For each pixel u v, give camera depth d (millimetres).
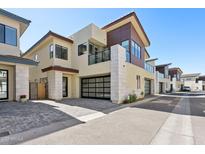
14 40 11523
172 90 40250
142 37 18516
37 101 12219
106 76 14523
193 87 51375
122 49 12859
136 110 9125
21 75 11133
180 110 9289
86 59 15039
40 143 3951
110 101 12992
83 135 4566
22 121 5980
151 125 5738
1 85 10812
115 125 5695
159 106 10922
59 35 15164
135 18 14742
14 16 11148
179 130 5160
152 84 24688
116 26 16016
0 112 7461
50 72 14344
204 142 4109
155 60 28359
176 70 43906
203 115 7789
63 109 8789
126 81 13352
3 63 10227
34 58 19047
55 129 5129
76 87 16125
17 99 10875
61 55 15688
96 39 15117
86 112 8148
